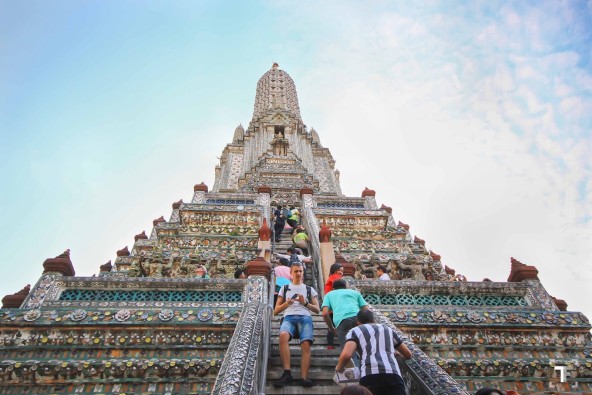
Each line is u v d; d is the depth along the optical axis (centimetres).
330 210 1934
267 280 1008
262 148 3462
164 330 866
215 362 822
